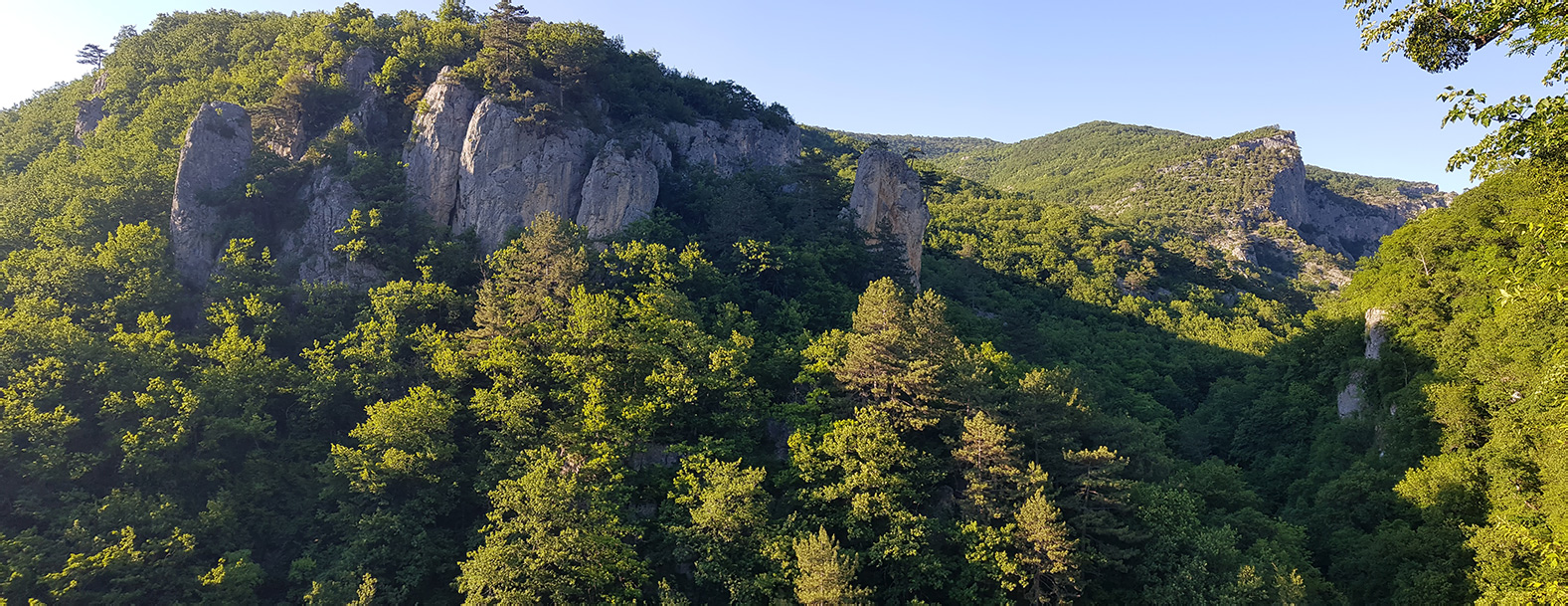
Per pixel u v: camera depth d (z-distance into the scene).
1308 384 72.56
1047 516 42.69
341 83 93.62
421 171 86.06
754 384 57.84
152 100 97.12
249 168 80.06
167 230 76.75
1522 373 43.91
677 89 128.38
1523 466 42.31
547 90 94.56
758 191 101.06
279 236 79.56
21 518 48.41
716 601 46.69
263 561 52.69
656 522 48.53
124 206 76.81
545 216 73.94
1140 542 46.38
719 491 44.53
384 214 77.88
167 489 51.91
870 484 46.25
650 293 67.25
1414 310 58.50
